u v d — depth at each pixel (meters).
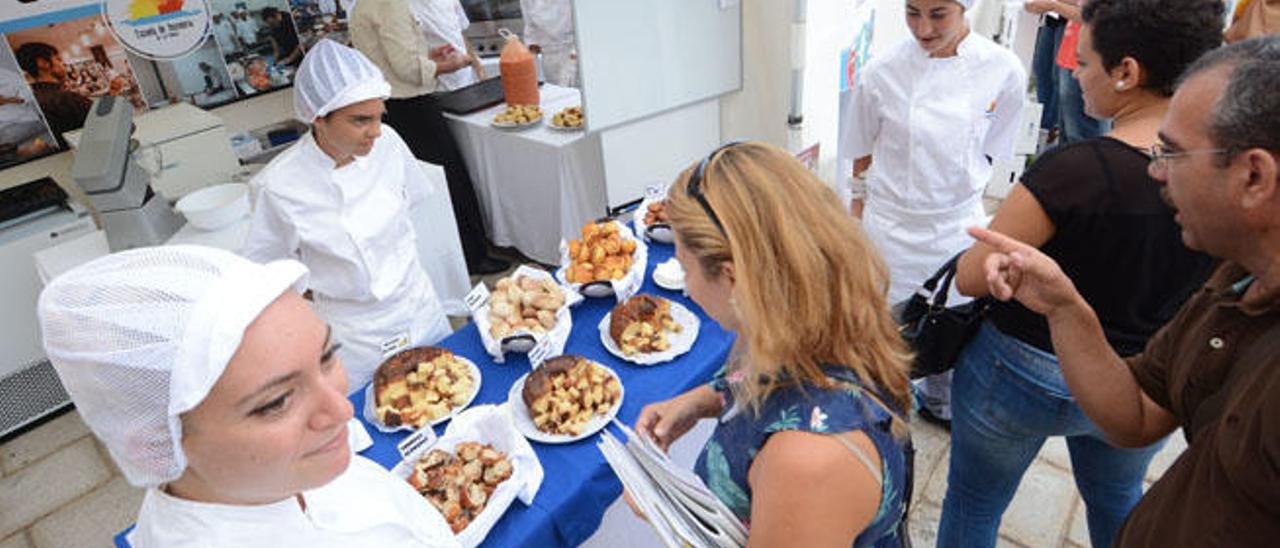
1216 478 0.67
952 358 1.38
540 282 1.73
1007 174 3.48
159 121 2.73
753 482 0.76
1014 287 1.01
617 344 1.57
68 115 2.94
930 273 2.13
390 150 1.94
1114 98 1.11
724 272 0.75
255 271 0.62
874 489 0.72
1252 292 0.72
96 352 0.55
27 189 2.67
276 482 0.63
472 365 1.53
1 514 2.32
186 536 0.64
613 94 2.38
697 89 2.59
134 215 2.11
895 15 3.27
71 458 2.55
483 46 4.53
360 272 1.82
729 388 1.00
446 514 1.09
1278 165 0.62
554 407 1.33
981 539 1.48
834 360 0.75
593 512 1.25
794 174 0.75
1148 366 0.96
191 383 0.55
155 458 0.59
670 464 0.90
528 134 2.98
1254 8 2.43
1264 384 0.63
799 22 2.36
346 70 1.62
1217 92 0.67
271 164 1.75
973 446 1.39
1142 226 1.04
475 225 3.48
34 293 2.57
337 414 0.65
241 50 3.37
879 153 2.14
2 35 2.70
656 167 2.70
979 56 1.89
